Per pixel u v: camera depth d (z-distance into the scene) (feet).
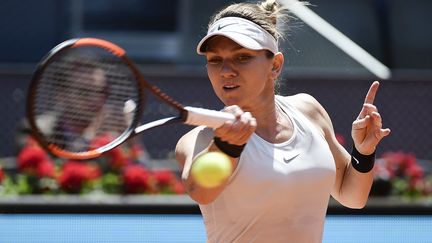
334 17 139.54
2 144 108.78
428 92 113.80
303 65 121.08
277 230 35.55
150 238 73.20
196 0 136.15
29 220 76.18
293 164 35.50
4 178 87.66
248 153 34.96
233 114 33.06
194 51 136.05
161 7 138.51
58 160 93.81
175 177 92.73
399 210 81.25
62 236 72.49
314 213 36.37
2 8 129.18
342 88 113.60
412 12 140.36
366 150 38.42
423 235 77.15
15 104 109.70
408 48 139.74
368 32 139.64
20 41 129.49
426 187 91.66
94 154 33.83
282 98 38.81
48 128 34.42
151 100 108.37
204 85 111.86
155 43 137.18
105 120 35.32
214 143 33.37
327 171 36.27
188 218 79.36
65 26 131.13
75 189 85.76
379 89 114.01
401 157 91.91
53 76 34.86
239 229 35.58
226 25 35.76
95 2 136.36
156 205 79.30
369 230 77.10
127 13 137.80
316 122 39.09
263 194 34.94
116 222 77.00
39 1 130.31
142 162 96.43
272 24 37.11
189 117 34.30
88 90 35.17
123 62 33.99
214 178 31.99
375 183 88.58
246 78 35.60
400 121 113.70
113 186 86.58
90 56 35.37
